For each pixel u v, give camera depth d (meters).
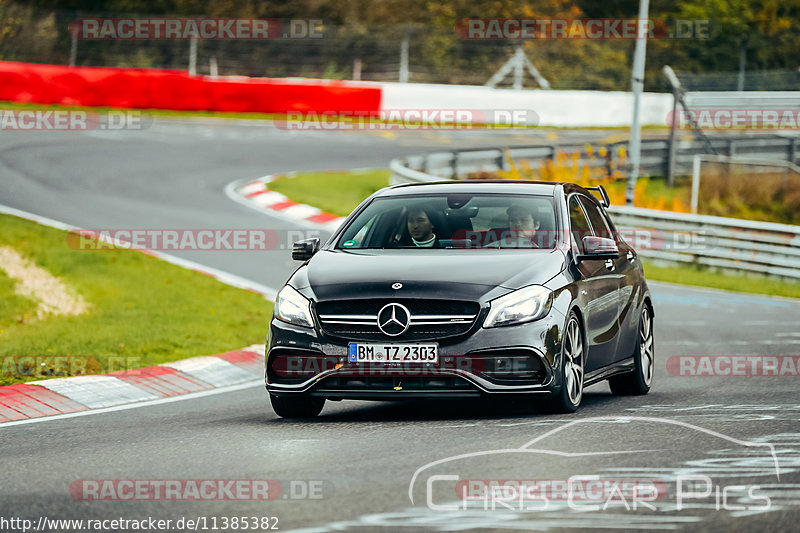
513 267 29.59
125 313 51.66
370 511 18.98
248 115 149.38
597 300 32.09
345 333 28.59
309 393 29.00
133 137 125.19
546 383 28.53
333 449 24.83
